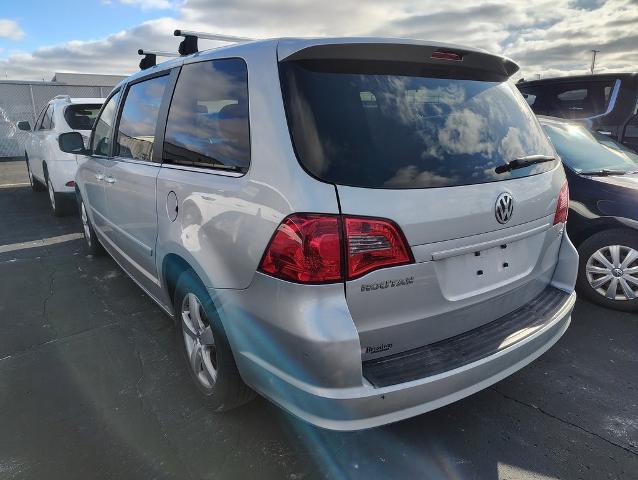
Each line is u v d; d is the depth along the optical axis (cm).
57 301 415
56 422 254
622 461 227
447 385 191
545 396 277
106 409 265
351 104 194
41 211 798
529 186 234
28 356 323
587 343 336
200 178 233
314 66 196
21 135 1744
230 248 205
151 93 313
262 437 242
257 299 193
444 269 201
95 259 530
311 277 175
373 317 187
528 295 256
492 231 213
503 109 244
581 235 397
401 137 198
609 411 263
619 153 456
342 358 174
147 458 228
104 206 401
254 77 207
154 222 281
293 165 183
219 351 233
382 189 184
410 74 216
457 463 226
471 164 212
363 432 247
